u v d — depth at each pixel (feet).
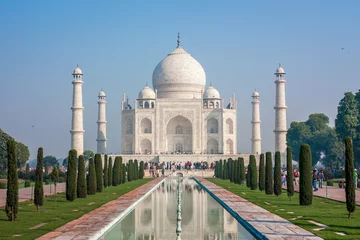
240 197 246.88
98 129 588.50
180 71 624.18
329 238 127.75
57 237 130.93
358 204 206.18
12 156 163.84
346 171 166.71
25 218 167.22
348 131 507.30
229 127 606.14
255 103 588.50
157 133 588.09
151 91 613.93
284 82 546.26
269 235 132.36
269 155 267.80
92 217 168.96
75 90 536.83
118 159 350.23
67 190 225.35
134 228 158.10
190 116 588.50
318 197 243.40
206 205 224.74
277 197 247.70
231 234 146.92
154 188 326.85
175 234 147.84
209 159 554.46
